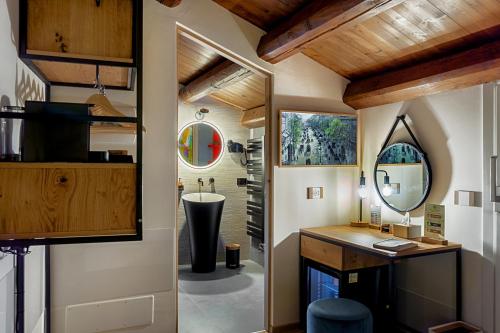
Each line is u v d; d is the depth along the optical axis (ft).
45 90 7.80
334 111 11.59
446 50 8.53
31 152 5.29
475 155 8.75
